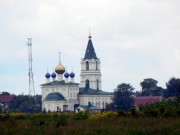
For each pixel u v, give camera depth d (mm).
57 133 106375
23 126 117438
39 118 140000
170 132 104500
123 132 104938
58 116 145750
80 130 108625
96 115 143125
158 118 126250
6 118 143875
